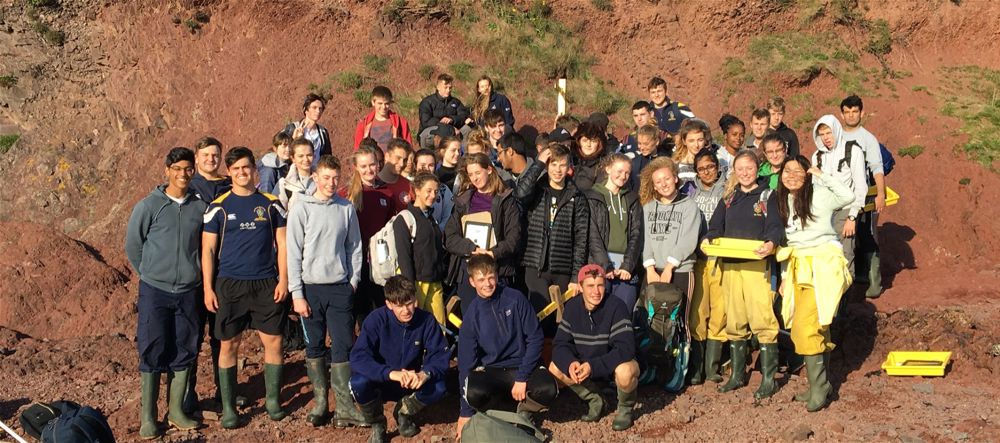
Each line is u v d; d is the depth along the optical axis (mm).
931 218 12453
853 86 15023
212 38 14023
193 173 6906
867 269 9906
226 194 6906
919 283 10477
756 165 7273
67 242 11195
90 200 12281
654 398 7457
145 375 6852
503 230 7242
